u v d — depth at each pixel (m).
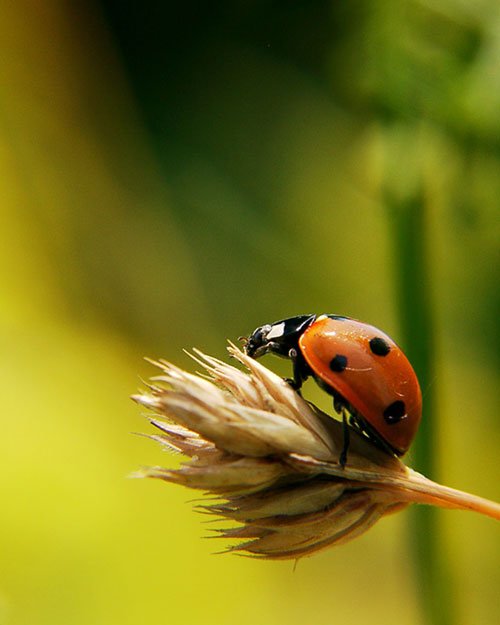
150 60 0.22
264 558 0.09
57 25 0.21
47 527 0.16
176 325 0.20
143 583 0.16
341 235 0.20
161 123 0.22
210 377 0.09
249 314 0.20
